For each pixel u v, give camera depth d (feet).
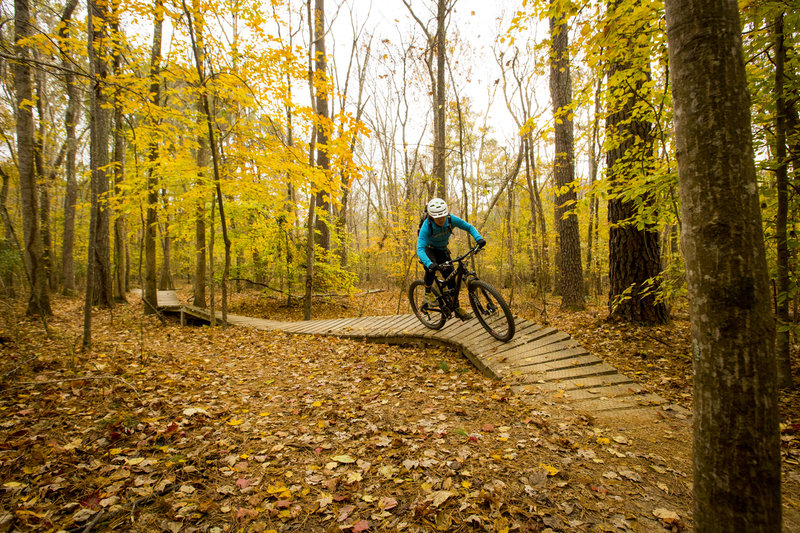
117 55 20.06
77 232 64.64
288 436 9.75
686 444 8.90
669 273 15.96
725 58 3.72
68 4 26.76
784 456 8.55
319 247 39.81
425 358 18.40
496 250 51.80
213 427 10.25
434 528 6.17
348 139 17.40
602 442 8.90
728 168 3.71
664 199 13.04
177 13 18.90
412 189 48.85
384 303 49.29
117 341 22.13
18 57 10.93
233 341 23.65
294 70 20.11
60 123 51.70
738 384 3.73
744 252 3.70
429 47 37.17
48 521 6.23
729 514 3.80
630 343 18.48
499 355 15.43
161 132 21.68
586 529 6.06
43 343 19.56
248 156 22.29
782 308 12.19
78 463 8.08
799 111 11.83
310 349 21.16
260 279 45.60
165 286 75.51
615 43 12.09
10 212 43.55
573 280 32.81
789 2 9.62
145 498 6.93
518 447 8.76
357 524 6.27
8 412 10.47
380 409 11.50
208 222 32.50
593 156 42.50
